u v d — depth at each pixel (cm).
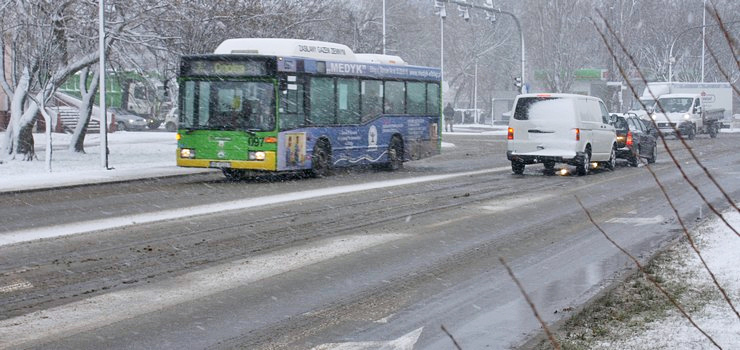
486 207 1869
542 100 2683
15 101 2962
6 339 831
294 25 3541
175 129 6053
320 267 1198
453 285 1098
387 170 2898
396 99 2881
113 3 2980
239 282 1098
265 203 1900
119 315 929
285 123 2409
